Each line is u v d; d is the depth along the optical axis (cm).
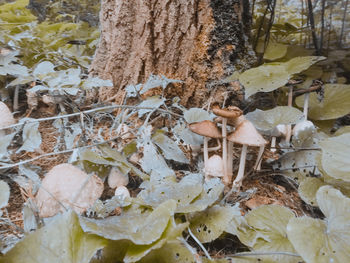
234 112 21
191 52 30
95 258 15
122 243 15
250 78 25
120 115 29
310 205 22
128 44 31
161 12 29
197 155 26
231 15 30
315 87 28
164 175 22
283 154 26
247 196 23
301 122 27
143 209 18
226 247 19
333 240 15
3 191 15
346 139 20
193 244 18
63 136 26
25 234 15
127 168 22
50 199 16
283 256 16
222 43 30
